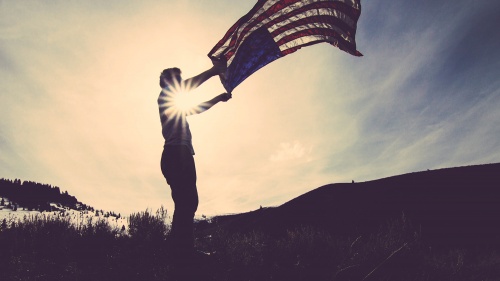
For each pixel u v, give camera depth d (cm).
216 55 351
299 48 358
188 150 297
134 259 504
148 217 634
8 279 430
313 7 348
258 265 479
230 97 340
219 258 477
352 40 330
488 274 504
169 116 308
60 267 498
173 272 271
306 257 488
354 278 426
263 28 360
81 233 634
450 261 553
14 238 567
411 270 453
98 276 459
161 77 332
